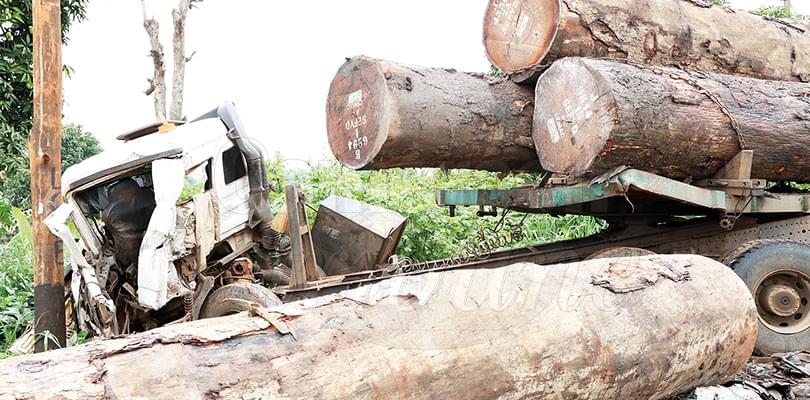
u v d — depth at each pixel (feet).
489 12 16.97
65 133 63.05
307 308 9.27
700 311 11.59
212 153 17.08
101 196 16.99
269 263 18.45
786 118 15.83
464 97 15.64
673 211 17.30
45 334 16.10
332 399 8.21
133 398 7.32
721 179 15.56
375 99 14.99
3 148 30.94
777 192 17.92
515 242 20.57
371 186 27.04
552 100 15.25
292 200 15.89
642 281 11.56
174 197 15.72
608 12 15.65
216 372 7.86
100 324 16.25
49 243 17.19
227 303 15.43
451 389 9.02
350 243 18.37
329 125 16.30
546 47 15.49
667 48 16.49
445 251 23.38
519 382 9.52
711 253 17.51
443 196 16.65
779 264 15.42
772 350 15.37
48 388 7.14
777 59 18.10
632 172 13.92
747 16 18.15
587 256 17.12
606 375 10.29
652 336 10.85
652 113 14.14
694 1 17.35
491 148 16.03
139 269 15.55
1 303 21.06
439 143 15.34
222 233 17.08
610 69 14.24
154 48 35.63
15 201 46.37
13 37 31.04
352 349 8.70
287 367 8.20
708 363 11.68
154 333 8.36
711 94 15.14
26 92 31.60
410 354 8.93
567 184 14.99
